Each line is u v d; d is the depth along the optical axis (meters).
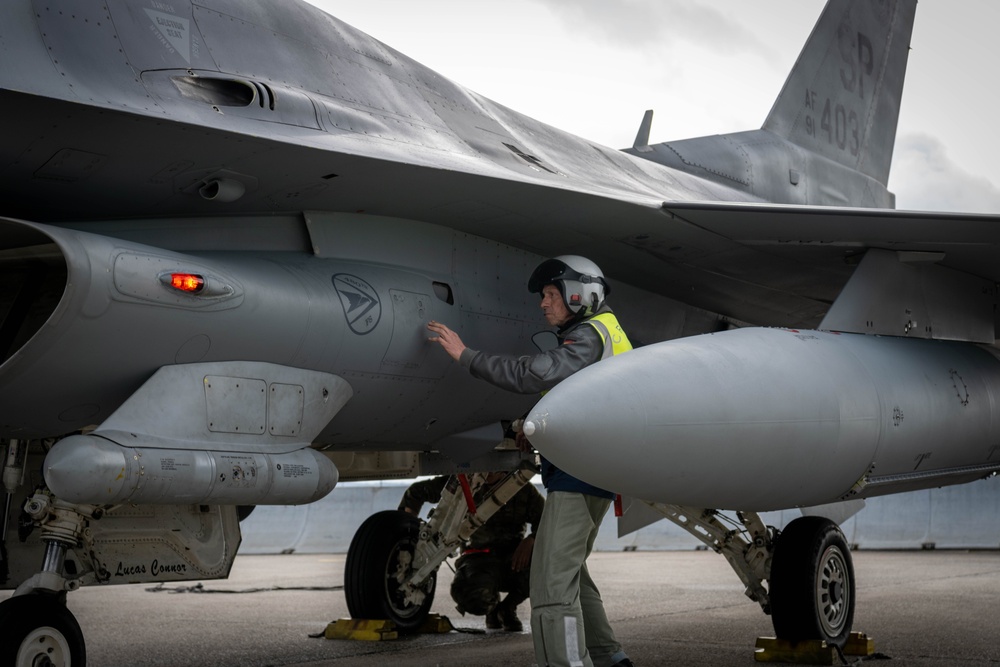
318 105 3.58
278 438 3.49
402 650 4.93
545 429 2.87
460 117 4.53
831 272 5.31
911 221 4.44
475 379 4.35
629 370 3.16
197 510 4.51
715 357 3.50
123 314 3.00
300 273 3.68
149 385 3.15
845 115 8.16
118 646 5.13
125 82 3.03
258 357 3.45
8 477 3.28
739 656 4.69
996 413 4.98
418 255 4.23
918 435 4.32
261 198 3.62
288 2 3.93
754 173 7.05
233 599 7.94
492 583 5.57
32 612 3.08
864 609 6.52
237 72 3.44
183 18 3.37
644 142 6.94
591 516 3.21
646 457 3.05
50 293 3.32
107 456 2.86
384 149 3.58
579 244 4.72
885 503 13.88
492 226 4.39
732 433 3.30
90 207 3.34
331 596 8.16
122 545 4.16
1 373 2.85
